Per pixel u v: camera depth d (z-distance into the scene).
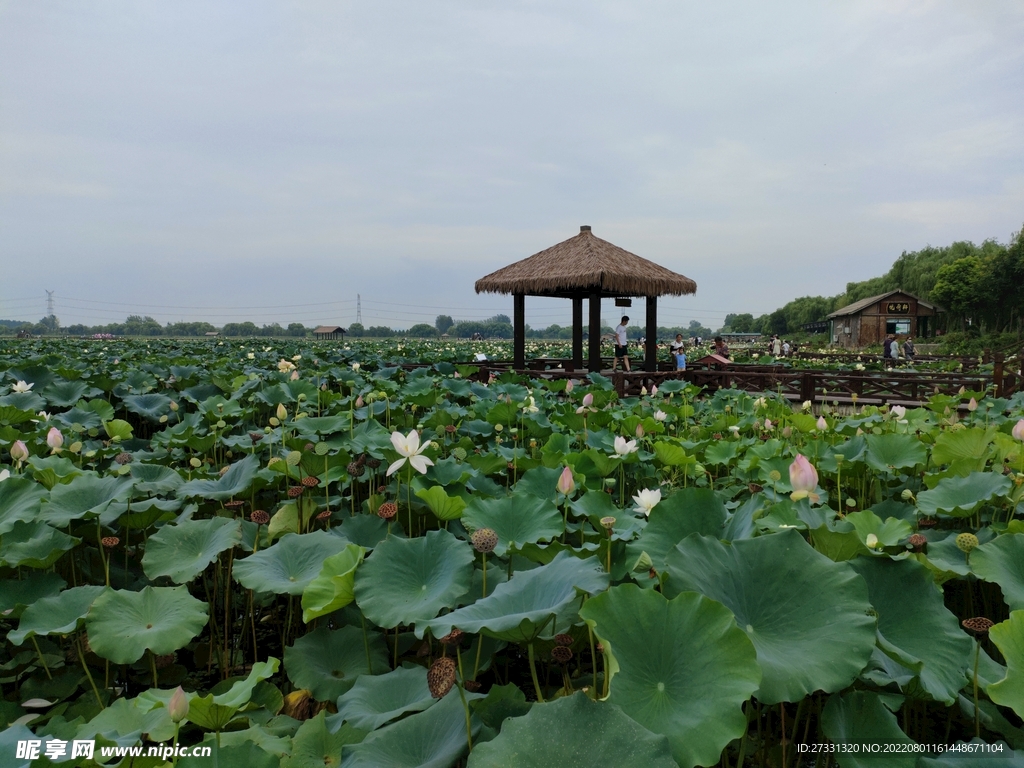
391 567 2.48
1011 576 2.39
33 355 16.06
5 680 2.63
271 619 3.52
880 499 4.67
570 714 1.52
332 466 4.16
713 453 5.20
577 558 2.27
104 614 2.41
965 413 10.06
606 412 6.68
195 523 3.17
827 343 74.12
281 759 1.92
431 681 1.65
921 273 78.38
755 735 2.30
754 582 2.07
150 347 21.83
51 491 3.38
